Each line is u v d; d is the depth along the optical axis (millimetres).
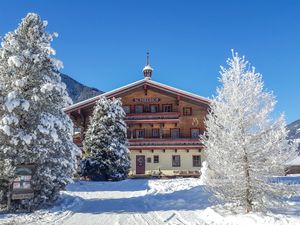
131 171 48625
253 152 13242
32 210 17281
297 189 13320
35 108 18047
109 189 27766
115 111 39500
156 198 21312
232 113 13555
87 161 37812
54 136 17906
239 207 14305
